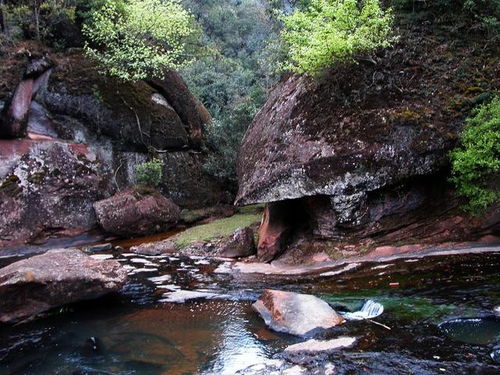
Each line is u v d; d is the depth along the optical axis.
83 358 5.23
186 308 6.68
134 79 14.23
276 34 23.97
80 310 6.75
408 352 4.69
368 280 7.09
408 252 8.10
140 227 12.46
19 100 12.14
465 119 8.37
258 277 8.00
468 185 8.06
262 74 21.56
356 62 8.91
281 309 5.89
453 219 8.40
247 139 11.74
